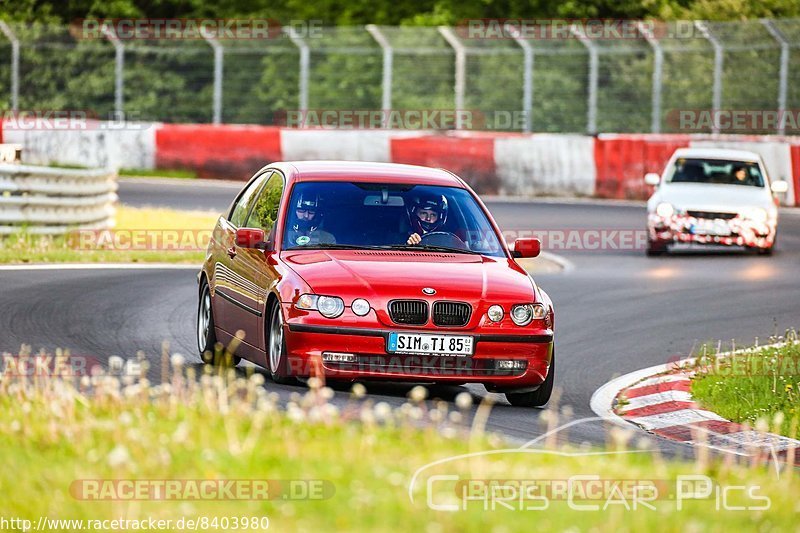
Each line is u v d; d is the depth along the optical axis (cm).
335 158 9125
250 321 3039
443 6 12594
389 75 9881
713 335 4231
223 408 2181
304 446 1977
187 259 5700
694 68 10838
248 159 9206
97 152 9100
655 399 3180
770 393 3200
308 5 12762
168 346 3534
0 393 2383
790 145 8988
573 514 1703
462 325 2855
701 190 6575
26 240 5709
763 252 6550
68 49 11738
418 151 9044
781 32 9425
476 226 3178
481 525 1608
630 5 12562
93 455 1841
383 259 2972
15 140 8850
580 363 3672
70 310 4025
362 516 1627
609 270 5847
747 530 1677
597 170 9044
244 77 11981
